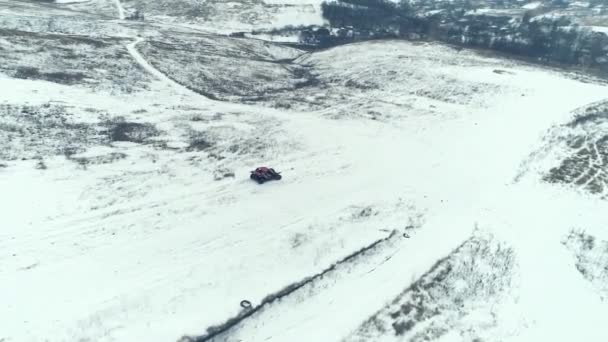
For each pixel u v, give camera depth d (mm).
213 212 21938
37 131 28750
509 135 35250
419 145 33562
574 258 20703
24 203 20500
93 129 30812
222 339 14469
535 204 25094
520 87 47531
